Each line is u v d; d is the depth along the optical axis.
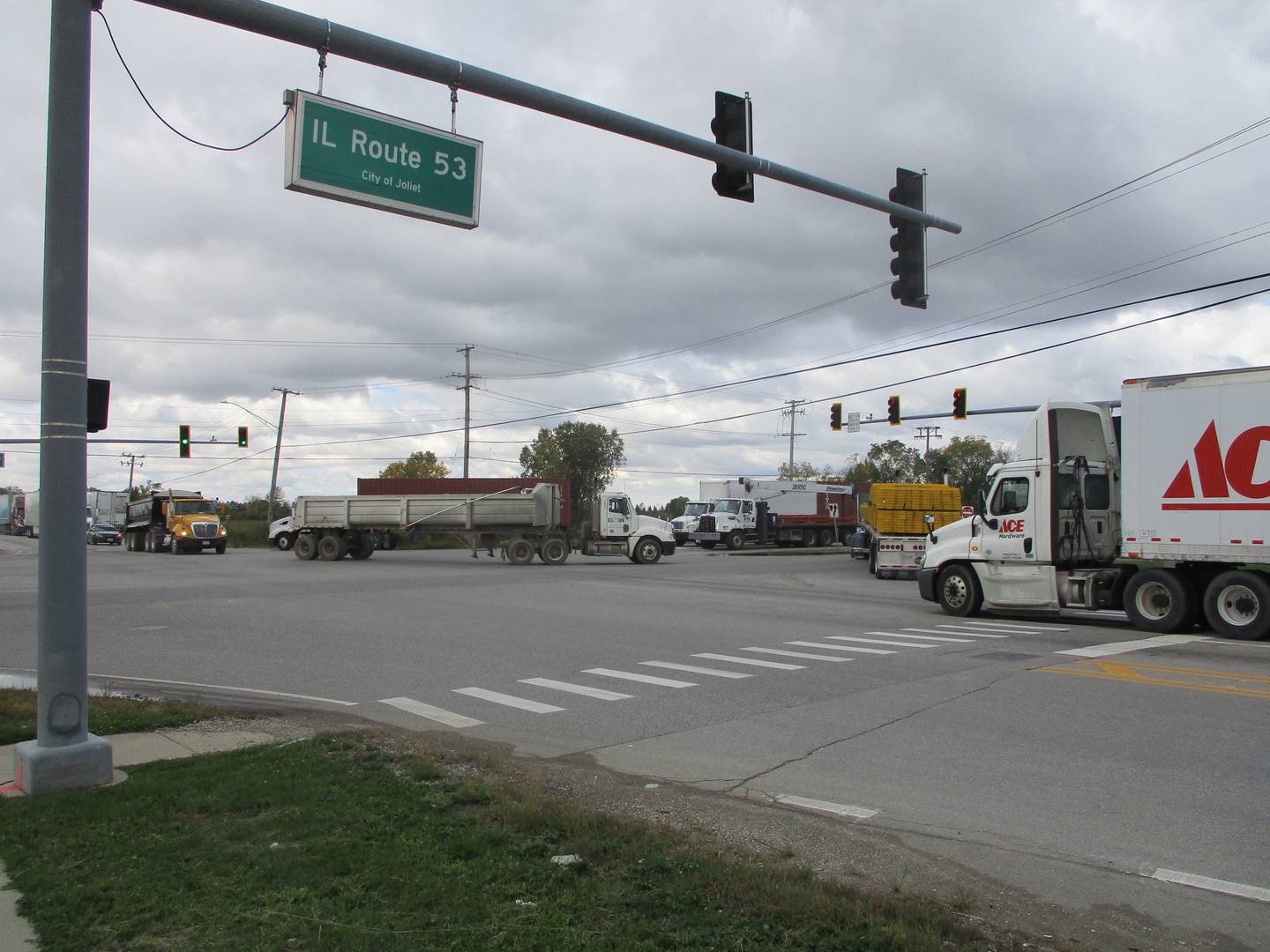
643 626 16.19
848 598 22.22
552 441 96.25
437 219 8.32
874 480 96.31
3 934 3.92
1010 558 17.17
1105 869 5.00
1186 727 8.28
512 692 10.23
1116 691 10.01
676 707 9.39
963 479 88.19
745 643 14.12
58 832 5.18
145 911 4.12
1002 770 6.95
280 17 7.30
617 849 5.00
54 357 6.14
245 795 5.84
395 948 3.74
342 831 5.18
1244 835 5.53
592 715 9.05
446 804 5.76
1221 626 14.45
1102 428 17.52
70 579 6.18
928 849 5.30
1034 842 5.42
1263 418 13.93
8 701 8.93
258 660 12.43
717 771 6.99
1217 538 14.35
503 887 4.40
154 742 7.60
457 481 50.78
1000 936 4.12
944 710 9.08
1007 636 14.84
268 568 33.03
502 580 27.12
